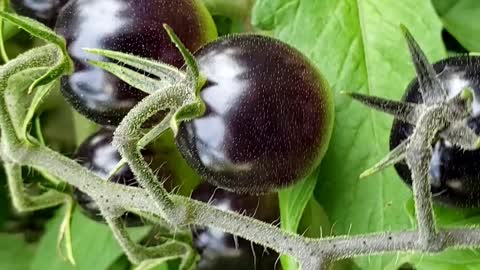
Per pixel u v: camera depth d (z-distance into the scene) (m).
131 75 0.21
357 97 0.20
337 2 0.25
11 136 0.23
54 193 0.26
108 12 0.23
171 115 0.21
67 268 0.30
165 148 0.24
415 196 0.19
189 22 0.23
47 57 0.22
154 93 0.20
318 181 0.24
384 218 0.24
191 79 0.21
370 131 0.24
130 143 0.20
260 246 0.24
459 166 0.21
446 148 0.21
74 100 0.23
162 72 0.21
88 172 0.23
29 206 0.25
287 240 0.21
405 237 0.20
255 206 0.24
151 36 0.23
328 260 0.21
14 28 0.27
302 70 0.22
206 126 0.21
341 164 0.24
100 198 0.23
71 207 0.26
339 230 0.24
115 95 0.23
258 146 0.22
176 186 0.24
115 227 0.23
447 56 0.23
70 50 0.23
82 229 0.29
